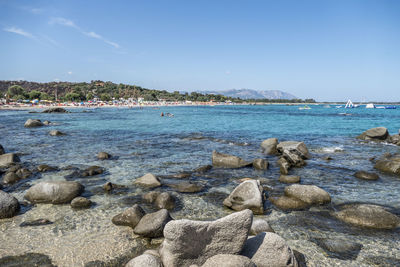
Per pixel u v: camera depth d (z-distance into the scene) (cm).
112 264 511
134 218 676
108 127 3275
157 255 509
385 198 894
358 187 1012
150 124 3772
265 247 498
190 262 478
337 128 3375
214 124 3909
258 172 1222
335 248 583
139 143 2019
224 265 410
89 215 737
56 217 721
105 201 844
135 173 1177
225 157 1349
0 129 2870
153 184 998
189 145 1945
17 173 1109
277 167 1316
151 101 17638
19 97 11788
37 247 565
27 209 771
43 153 1596
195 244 477
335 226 687
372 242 607
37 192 830
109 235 623
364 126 3678
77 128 3106
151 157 1519
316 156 1586
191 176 1140
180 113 7669
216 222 486
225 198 873
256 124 3975
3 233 627
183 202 849
